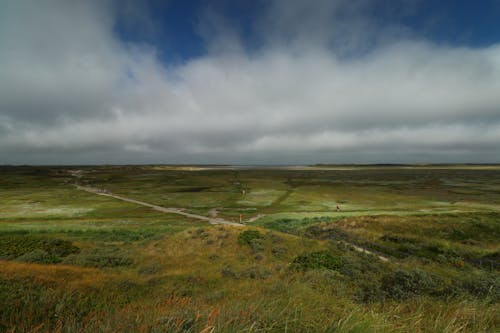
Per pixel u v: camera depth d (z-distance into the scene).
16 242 20.52
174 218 44.00
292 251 19.19
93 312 5.64
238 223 39.72
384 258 20.17
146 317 3.88
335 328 3.63
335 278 10.86
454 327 3.99
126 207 54.12
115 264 16.45
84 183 106.38
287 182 110.50
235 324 3.51
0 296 6.05
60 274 10.49
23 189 85.69
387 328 3.86
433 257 20.86
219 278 12.02
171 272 14.10
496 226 29.92
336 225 33.22
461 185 96.00
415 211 46.88
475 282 9.34
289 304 4.61
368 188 87.31
